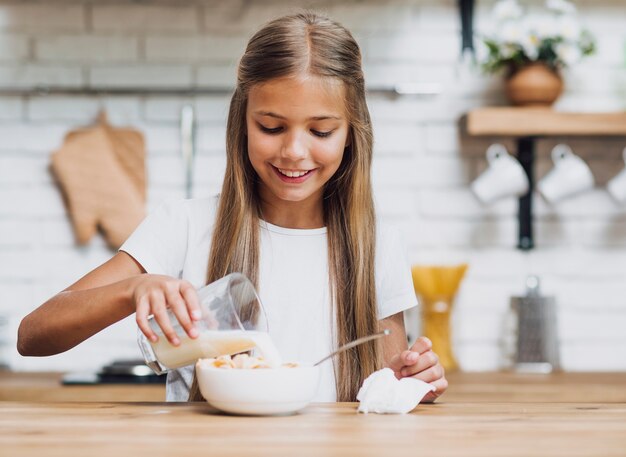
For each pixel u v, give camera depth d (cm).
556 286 320
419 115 320
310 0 318
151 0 318
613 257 321
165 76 318
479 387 268
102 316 141
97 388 267
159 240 171
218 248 170
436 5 321
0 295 314
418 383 135
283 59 149
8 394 267
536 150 320
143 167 313
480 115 300
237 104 167
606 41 323
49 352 153
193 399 158
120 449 99
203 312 132
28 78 316
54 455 96
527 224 316
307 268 174
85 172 311
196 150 317
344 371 169
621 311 321
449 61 321
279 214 176
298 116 150
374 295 172
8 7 315
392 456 96
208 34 318
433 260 318
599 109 322
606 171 321
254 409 124
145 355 137
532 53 300
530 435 111
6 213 315
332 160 156
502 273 319
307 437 108
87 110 317
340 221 176
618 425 119
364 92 169
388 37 320
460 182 320
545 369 303
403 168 320
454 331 316
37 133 316
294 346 171
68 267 314
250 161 171
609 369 320
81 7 317
